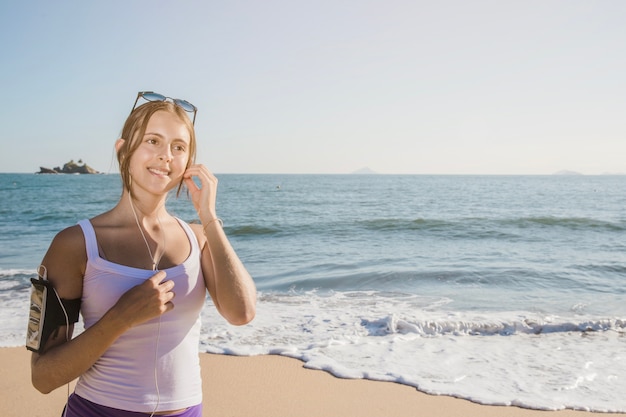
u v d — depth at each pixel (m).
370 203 43.56
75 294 1.65
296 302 8.41
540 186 94.50
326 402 4.36
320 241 18.16
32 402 4.25
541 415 4.20
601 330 6.79
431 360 5.49
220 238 1.84
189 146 1.86
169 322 1.70
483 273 11.12
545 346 6.08
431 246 16.64
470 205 40.88
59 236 1.65
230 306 1.79
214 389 4.61
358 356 5.55
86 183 86.50
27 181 98.69
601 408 4.31
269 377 4.90
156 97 1.86
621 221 23.66
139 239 1.73
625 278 10.85
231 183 115.94
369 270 11.70
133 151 1.74
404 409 4.25
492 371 5.18
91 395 1.65
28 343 1.60
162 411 1.67
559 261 13.17
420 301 8.55
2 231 21.11
